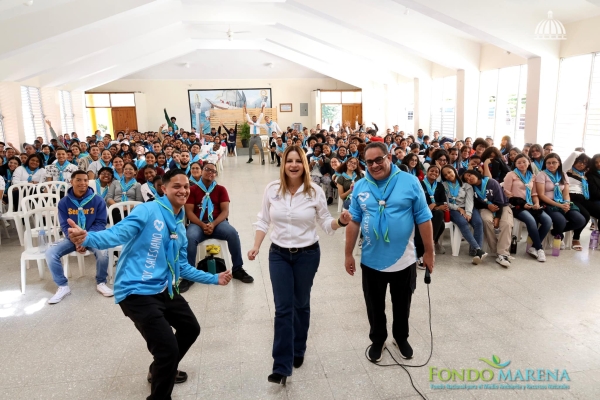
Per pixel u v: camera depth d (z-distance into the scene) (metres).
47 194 4.71
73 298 3.59
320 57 13.28
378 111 16.83
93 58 11.35
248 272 4.10
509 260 4.19
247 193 8.14
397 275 2.37
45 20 6.56
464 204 4.33
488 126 9.70
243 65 17.39
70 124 14.29
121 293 2.01
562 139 7.29
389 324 2.99
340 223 2.26
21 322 3.18
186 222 4.09
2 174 6.38
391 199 2.26
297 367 2.51
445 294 3.46
